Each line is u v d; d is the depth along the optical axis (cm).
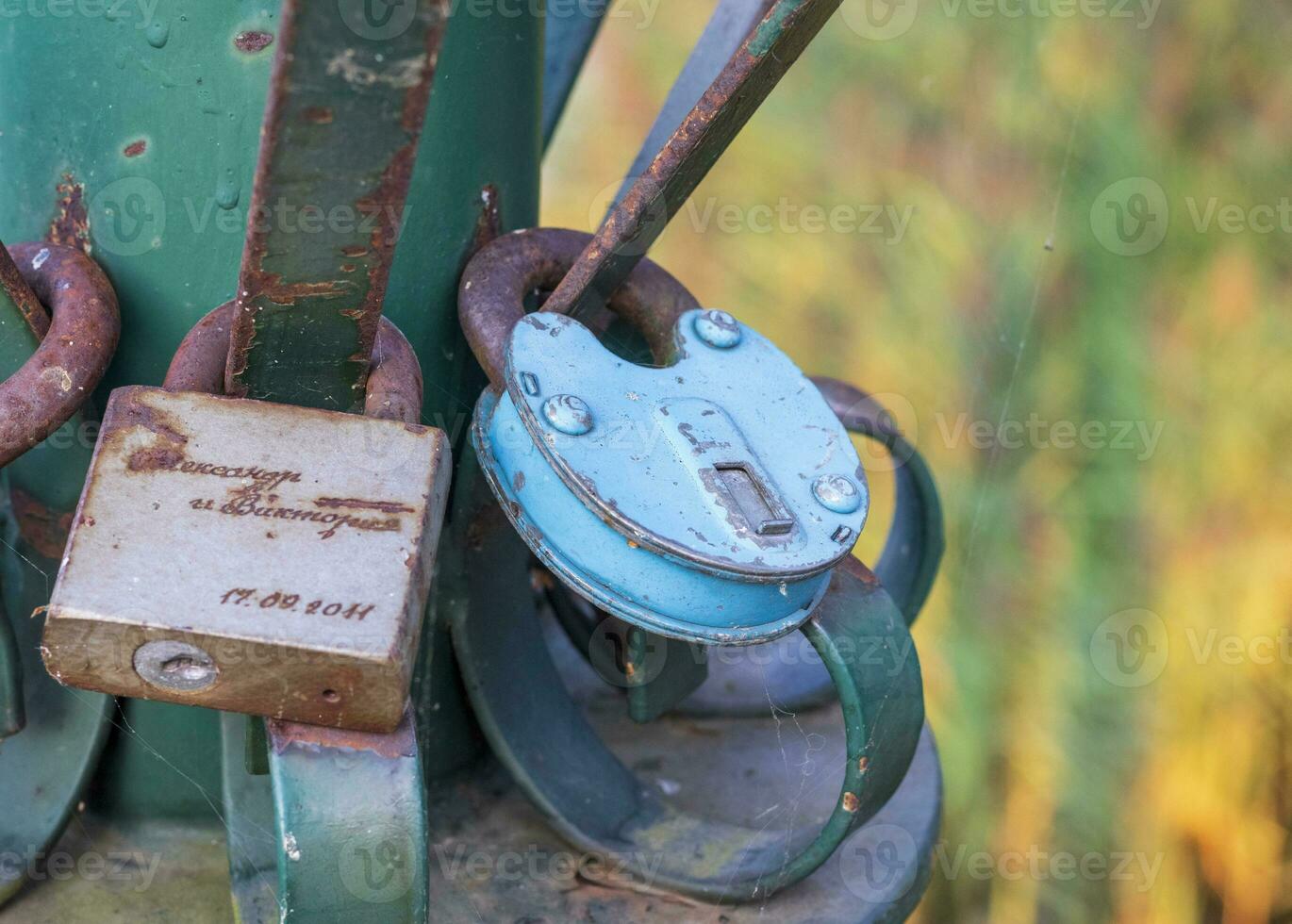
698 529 100
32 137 118
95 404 119
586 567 102
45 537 122
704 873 126
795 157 320
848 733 112
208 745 127
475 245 126
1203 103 268
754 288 319
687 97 139
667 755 146
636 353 134
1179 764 257
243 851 119
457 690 135
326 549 89
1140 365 271
